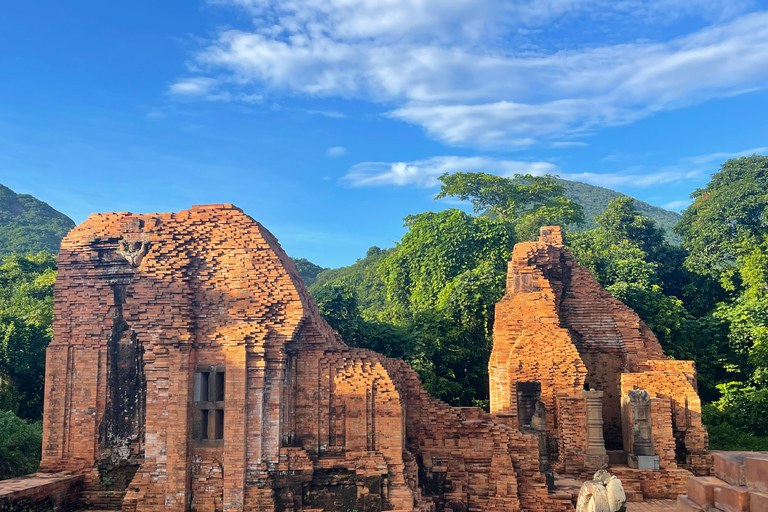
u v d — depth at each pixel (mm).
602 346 28672
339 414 18547
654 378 25562
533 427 21719
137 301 18297
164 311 18203
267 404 18016
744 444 27797
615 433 28016
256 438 17781
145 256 18734
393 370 20016
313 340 19000
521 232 51969
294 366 18812
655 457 23688
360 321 32375
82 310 19172
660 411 24125
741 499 10297
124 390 18969
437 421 21031
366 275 73500
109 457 18703
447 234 45062
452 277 43938
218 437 18062
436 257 44656
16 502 16016
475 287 35281
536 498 20328
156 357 18125
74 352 19125
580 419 24016
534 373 24797
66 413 18859
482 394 33812
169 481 17516
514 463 20734
